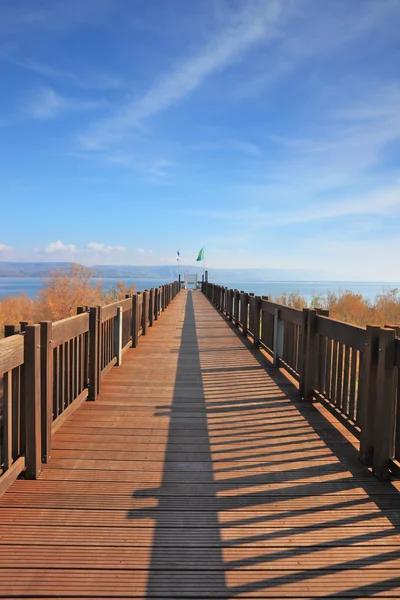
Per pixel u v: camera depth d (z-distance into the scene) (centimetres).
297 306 2275
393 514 248
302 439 369
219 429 391
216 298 1925
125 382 561
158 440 362
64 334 367
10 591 179
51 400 319
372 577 193
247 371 628
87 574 191
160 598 178
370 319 1948
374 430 310
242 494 270
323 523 237
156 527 230
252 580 190
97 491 270
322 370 454
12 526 228
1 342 245
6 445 266
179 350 808
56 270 3612
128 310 799
